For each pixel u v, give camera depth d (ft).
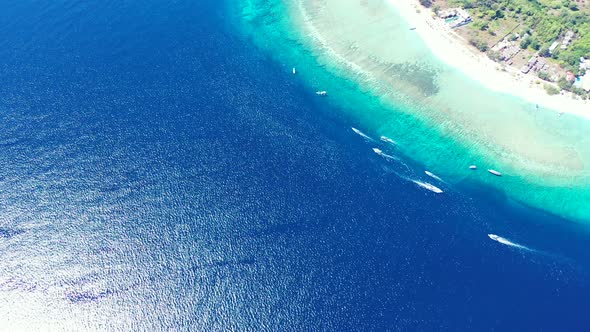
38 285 298.76
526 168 398.21
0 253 311.88
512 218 357.00
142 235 324.60
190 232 327.26
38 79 429.38
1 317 284.61
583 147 416.26
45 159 365.81
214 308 291.99
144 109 410.93
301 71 478.18
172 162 369.30
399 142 412.57
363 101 450.30
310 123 416.26
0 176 352.69
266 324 285.43
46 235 322.55
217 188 352.90
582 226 358.64
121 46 474.08
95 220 331.57
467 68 480.23
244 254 317.01
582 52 473.26
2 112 397.39
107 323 284.41
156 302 293.64
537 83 458.91
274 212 339.77
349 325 286.05
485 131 426.51
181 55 474.08
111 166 363.76
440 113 441.68
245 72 465.88
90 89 424.46
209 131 396.57
